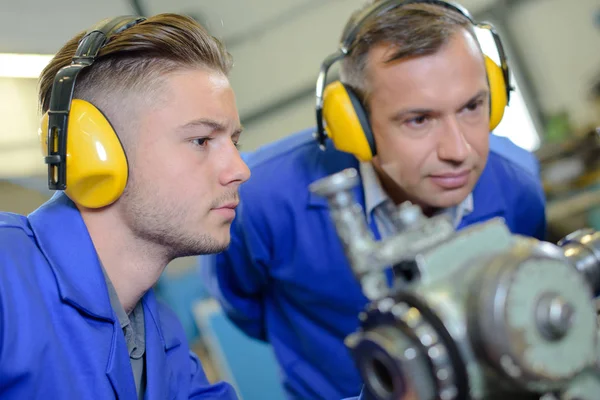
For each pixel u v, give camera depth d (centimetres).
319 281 121
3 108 238
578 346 48
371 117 93
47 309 76
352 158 117
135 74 78
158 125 78
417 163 91
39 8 224
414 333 46
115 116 78
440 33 85
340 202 50
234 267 131
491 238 52
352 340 50
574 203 272
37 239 80
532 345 46
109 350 79
